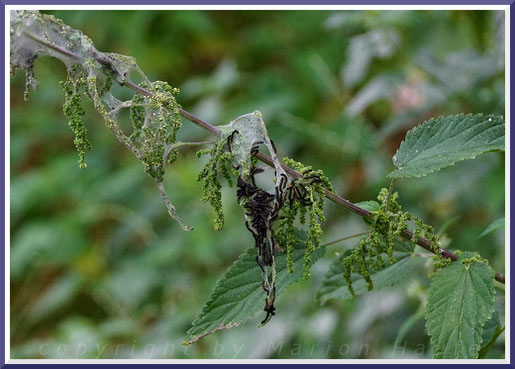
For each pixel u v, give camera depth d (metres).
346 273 0.93
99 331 1.35
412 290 1.11
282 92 1.54
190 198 1.49
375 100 1.40
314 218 0.90
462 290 0.90
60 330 1.41
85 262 1.53
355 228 1.32
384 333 1.21
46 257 1.53
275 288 0.92
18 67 0.92
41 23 0.91
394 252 0.98
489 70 1.26
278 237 0.92
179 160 1.56
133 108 0.92
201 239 1.41
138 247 1.55
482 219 1.29
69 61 0.92
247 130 0.92
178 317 1.34
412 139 0.94
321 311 1.24
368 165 1.42
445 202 1.32
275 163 0.91
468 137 0.93
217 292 0.92
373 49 1.40
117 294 1.45
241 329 1.25
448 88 1.28
